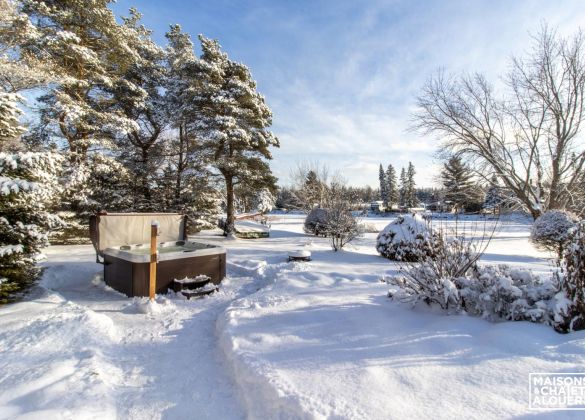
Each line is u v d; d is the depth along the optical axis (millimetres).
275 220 32094
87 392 2545
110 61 12922
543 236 10719
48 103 11719
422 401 2094
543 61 14234
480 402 2029
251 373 2662
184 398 2658
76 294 5809
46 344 3424
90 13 11430
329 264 7586
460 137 16328
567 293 3133
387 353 2775
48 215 5488
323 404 2113
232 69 15227
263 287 6098
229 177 15273
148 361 3326
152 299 5090
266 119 16500
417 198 60156
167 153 15742
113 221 6867
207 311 4926
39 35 10047
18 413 2215
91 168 12203
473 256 4258
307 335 3309
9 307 4676
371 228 20875
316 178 23703
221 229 19172
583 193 14688
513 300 3354
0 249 4660
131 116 14664
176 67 14102
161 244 7547
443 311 3658
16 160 4727
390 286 5086
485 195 17250
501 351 2625
